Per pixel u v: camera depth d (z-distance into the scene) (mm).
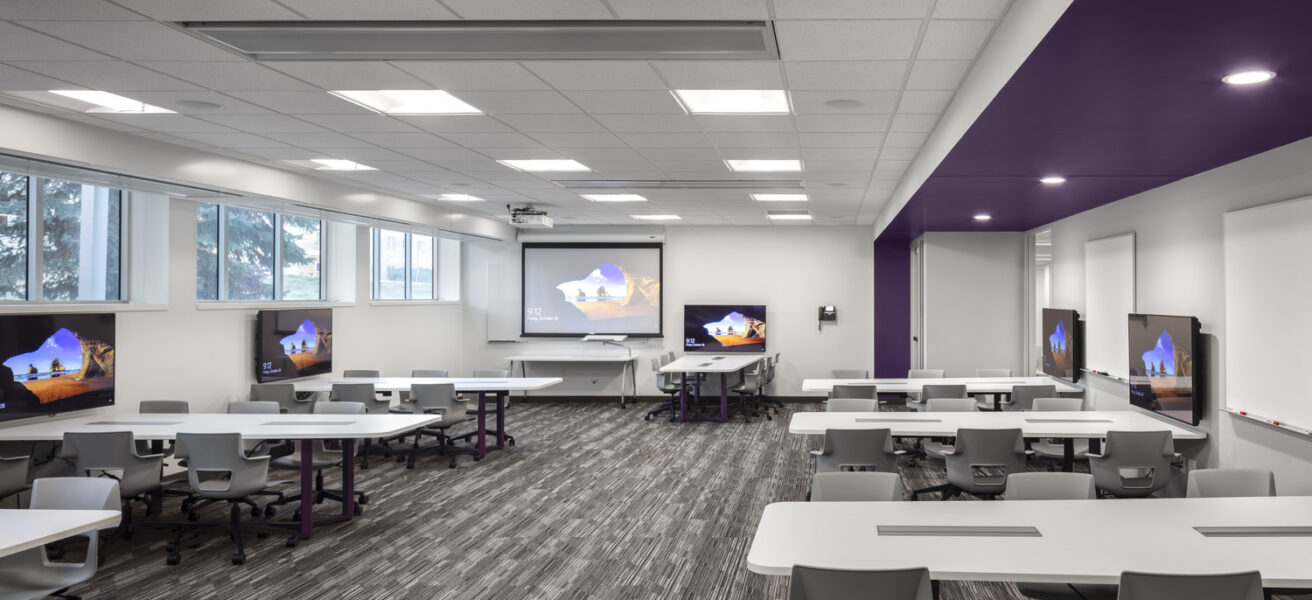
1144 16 2340
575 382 13133
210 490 5035
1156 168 5320
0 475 4949
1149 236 6379
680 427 10375
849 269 12852
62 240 6656
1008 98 3395
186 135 5832
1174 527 3104
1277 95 3312
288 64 4031
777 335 12977
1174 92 3262
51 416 6145
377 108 5000
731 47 3654
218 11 3291
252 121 5367
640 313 13078
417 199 9633
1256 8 2271
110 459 5145
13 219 6266
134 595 4367
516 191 8883
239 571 4766
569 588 4461
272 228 9164
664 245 13156
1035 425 5672
